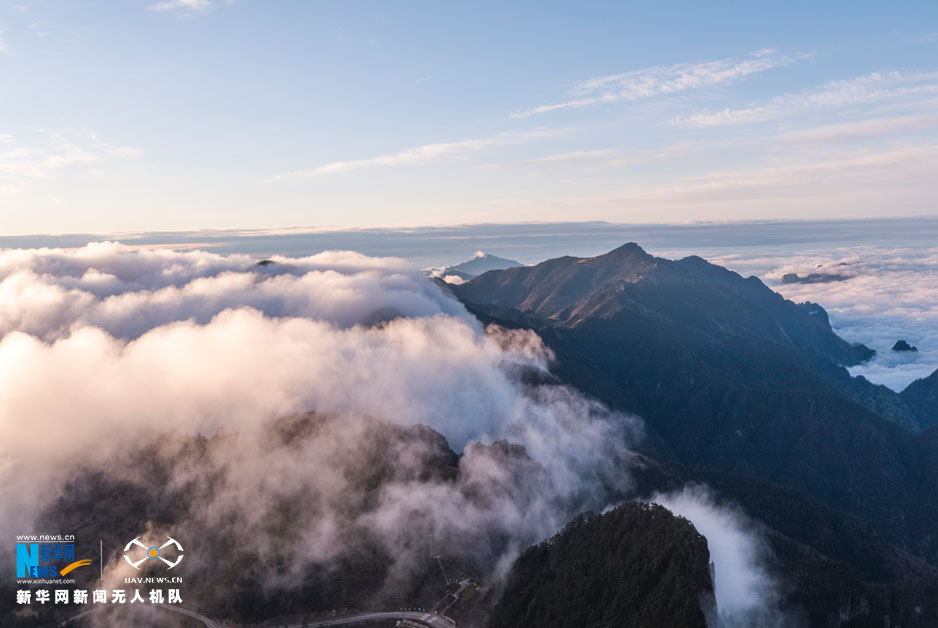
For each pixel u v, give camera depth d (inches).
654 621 6092.5
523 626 6894.7
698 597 6171.3
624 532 7352.4
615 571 6899.6
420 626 7258.9
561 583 7145.7
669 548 6747.1
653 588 6446.9
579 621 6604.3
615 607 6510.8
